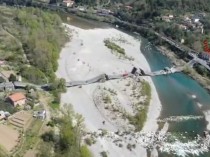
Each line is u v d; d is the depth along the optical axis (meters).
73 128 184.75
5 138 170.12
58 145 171.38
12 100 197.12
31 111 196.00
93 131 198.25
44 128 182.88
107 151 184.12
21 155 160.88
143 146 194.75
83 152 171.25
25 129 179.25
